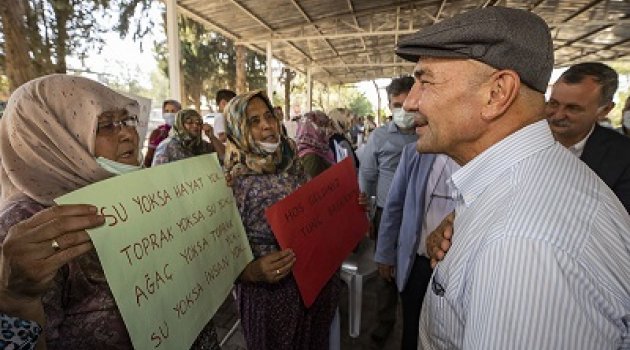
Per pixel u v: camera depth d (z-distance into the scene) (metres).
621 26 10.36
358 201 1.86
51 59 4.18
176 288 0.83
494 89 0.62
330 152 2.89
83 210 0.58
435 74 0.67
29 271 0.53
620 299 0.51
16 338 0.54
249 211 1.45
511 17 0.60
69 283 0.73
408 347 1.80
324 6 9.28
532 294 0.49
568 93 1.42
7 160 0.75
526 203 0.55
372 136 2.62
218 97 4.74
